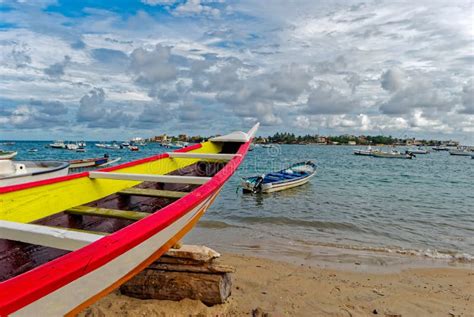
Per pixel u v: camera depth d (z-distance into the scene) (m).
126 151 66.88
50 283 1.54
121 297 4.28
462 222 11.94
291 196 17.50
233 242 8.73
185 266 4.20
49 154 55.91
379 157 59.22
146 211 3.92
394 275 6.42
